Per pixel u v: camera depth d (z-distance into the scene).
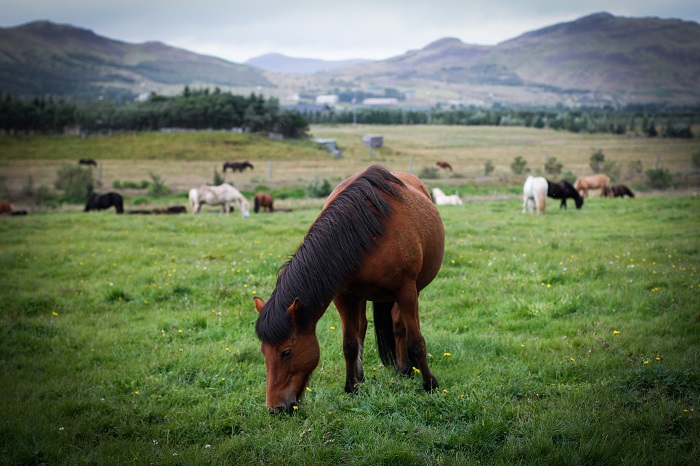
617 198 29.70
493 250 11.53
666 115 184.88
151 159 68.00
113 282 9.51
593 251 11.13
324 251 4.33
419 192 5.43
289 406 4.09
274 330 4.05
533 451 3.66
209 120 90.62
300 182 46.25
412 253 4.62
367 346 6.31
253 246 12.52
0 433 4.41
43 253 12.12
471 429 3.97
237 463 3.82
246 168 59.19
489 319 7.16
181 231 15.91
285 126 89.56
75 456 3.99
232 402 4.83
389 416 4.32
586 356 5.51
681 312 6.82
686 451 3.62
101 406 4.89
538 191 20.92
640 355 5.49
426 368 4.79
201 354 6.14
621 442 3.71
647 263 9.80
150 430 4.40
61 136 85.38
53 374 5.83
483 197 34.09
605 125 124.50
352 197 4.58
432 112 171.75
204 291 8.70
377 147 84.75
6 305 8.19
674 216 17.59
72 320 7.66
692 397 4.32
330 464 3.74
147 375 5.60
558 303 7.43
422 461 3.71
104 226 16.94
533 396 4.62
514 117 156.62
